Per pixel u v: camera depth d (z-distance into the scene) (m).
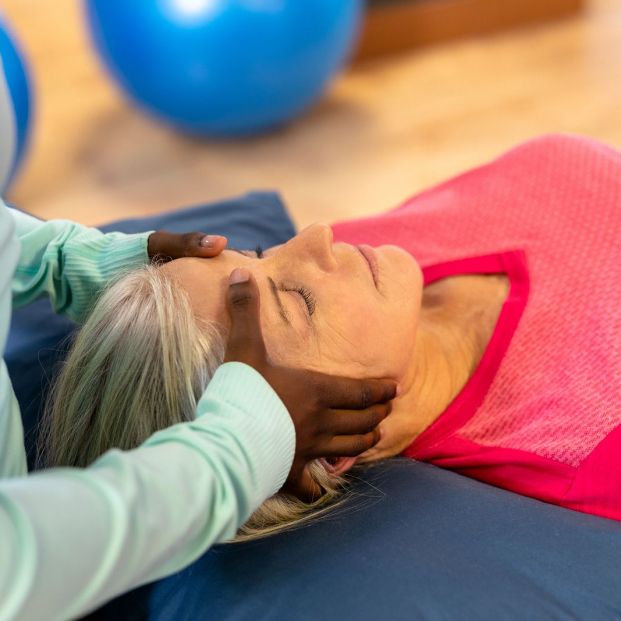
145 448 0.72
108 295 1.01
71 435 0.99
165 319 0.95
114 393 0.96
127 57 2.70
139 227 1.50
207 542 0.71
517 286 1.19
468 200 1.35
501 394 1.11
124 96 2.95
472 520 0.93
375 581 0.85
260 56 2.62
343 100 3.15
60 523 0.59
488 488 1.01
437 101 3.07
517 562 0.87
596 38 3.38
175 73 2.67
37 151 2.95
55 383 1.08
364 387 0.87
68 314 1.21
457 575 0.85
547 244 1.22
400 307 1.02
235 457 0.74
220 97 2.73
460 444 1.08
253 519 0.96
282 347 0.95
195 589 0.91
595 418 1.01
